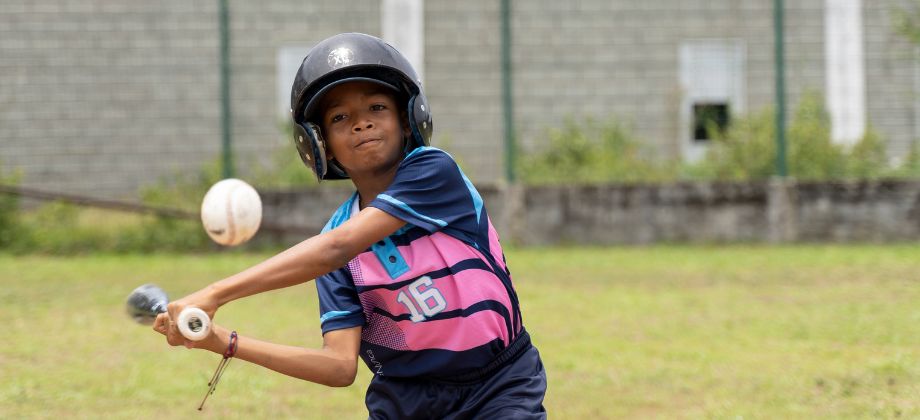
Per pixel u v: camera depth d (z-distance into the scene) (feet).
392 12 101.71
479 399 19.35
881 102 99.71
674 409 36.22
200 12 98.32
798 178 93.15
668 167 95.09
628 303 60.13
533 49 102.89
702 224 90.89
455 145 102.27
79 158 94.53
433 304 18.88
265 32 100.07
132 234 89.30
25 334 51.93
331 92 18.54
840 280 68.39
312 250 17.28
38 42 94.32
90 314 58.03
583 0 102.63
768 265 76.23
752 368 42.65
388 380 19.92
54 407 37.19
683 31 102.58
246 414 36.27
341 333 18.94
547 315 56.29
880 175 94.12
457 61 103.04
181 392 39.58
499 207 90.27
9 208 89.45
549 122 102.58
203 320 15.65
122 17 96.43
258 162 96.07
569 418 35.01
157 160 96.58
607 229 90.63
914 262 75.61
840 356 44.68
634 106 102.58
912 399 36.01
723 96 102.27
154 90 97.04
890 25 99.55
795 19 101.30
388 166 19.21
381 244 18.93
